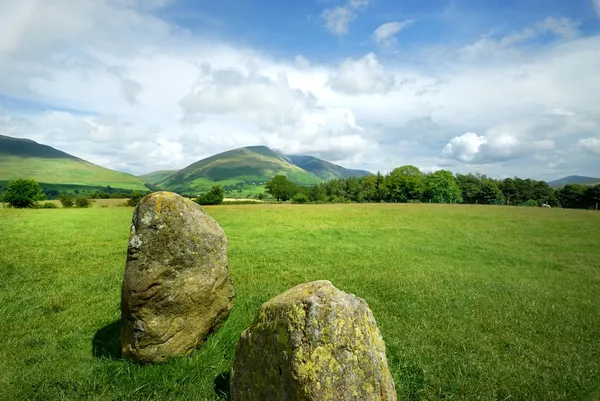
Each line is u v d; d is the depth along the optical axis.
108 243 21.08
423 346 8.18
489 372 7.12
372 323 5.30
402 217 39.28
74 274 14.20
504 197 109.94
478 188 111.31
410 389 6.57
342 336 4.60
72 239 22.02
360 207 53.88
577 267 17.72
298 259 17.83
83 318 9.72
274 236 25.47
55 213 39.88
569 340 8.76
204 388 6.32
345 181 130.12
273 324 4.98
